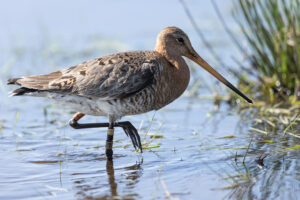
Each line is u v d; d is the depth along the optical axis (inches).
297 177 375.9
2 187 378.9
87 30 893.2
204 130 509.7
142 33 871.1
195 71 696.4
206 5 983.0
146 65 448.1
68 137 498.9
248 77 650.2
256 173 388.2
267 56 606.9
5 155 449.1
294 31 572.7
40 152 458.3
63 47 815.7
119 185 378.9
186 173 396.5
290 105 568.7
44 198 359.9
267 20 597.0
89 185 380.8
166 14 964.0
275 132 490.0
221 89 639.8
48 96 451.5
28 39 849.5
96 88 440.1
